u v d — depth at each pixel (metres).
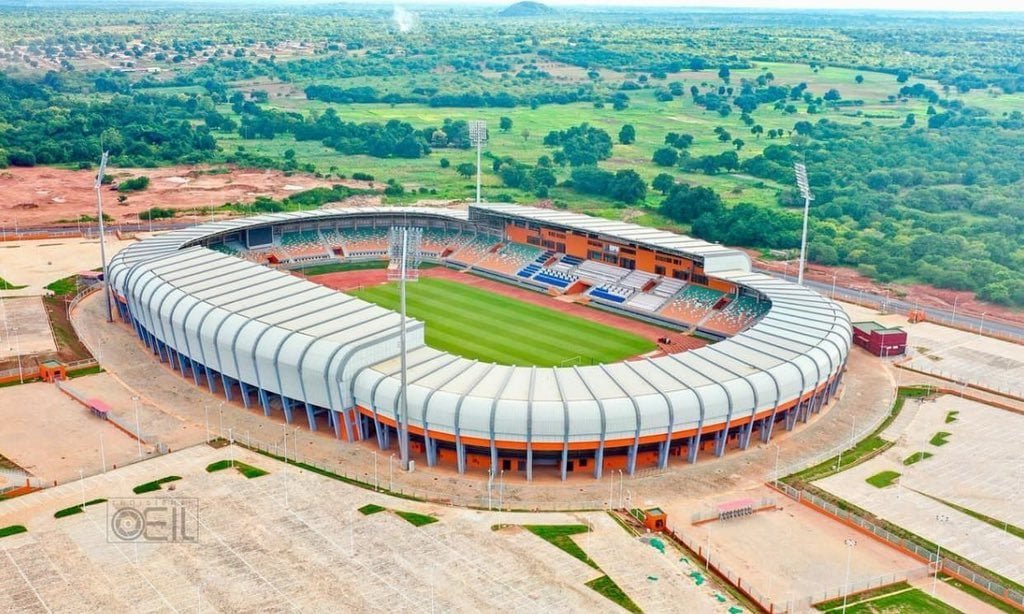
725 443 133.62
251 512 112.12
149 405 146.25
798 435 141.25
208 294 159.62
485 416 120.75
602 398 123.56
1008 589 99.00
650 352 176.25
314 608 93.44
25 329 179.12
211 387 152.38
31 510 111.81
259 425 140.00
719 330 184.62
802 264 190.38
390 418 127.44
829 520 115.62
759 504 117.31
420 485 121.50
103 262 189.38
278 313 149.25
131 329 185.00
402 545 105.56
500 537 107.94
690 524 113.00
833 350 147.88
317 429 139.25
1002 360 178.75
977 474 128.88
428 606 94.06
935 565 104.31
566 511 115.31
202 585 97.00
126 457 127.31
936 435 142.00
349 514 112.44
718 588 99.12
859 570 103.94
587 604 95.06
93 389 152.25
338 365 130.50
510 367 135.12
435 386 126.88
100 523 108.94
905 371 172.50
